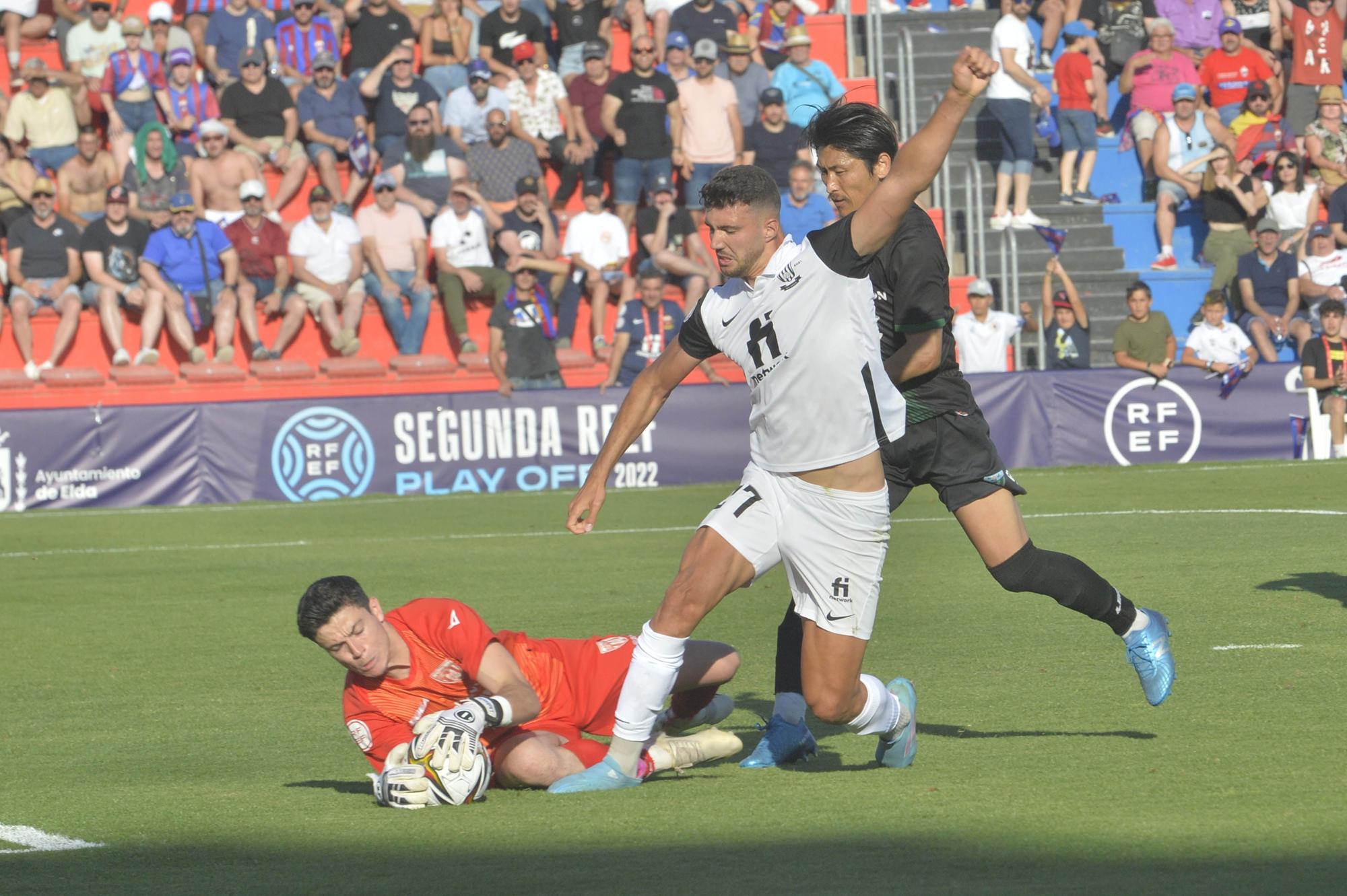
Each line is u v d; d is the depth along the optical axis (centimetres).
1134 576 2755
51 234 5350
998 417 5088
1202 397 5141
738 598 2780
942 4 7019
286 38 5994
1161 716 1641
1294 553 2970
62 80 5738
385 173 5550
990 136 6481
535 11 6272
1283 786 1288
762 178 1295
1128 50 6456
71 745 1730
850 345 1292
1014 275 5691
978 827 1179
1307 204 5888
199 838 1248
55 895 1077
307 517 4444
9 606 2964
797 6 6850
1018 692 1822
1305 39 6312
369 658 1336
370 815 1309
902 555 3288
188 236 5375
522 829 1230
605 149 6081
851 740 1602
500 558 3444
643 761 1399
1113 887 1001
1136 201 6338
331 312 5484
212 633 2586
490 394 5072
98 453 4850
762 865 1087
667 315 5262
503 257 5691
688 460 5138
